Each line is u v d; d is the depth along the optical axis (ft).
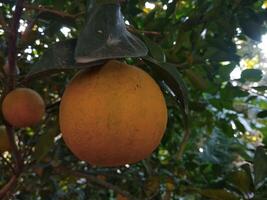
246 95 1.43
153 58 0.84
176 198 1.83
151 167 1.63
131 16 1.36
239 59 1.27
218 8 1.19
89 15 0.78
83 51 0.65
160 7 1.56
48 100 1.60
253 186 1.31
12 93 1.13
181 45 1.28
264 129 1.76
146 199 1.57
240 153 1.83
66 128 0.75
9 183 1.33
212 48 1.25
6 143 1.32
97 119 0.70
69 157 1.73
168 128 1.60
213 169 1.62
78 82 0.75
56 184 1.83
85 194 1.95
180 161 1.73
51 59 0.70
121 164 0.76
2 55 1.08
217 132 1.88
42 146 1.25
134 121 0.71
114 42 0.68
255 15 1.24
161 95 0.78
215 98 1.53
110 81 0.72
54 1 1.36
